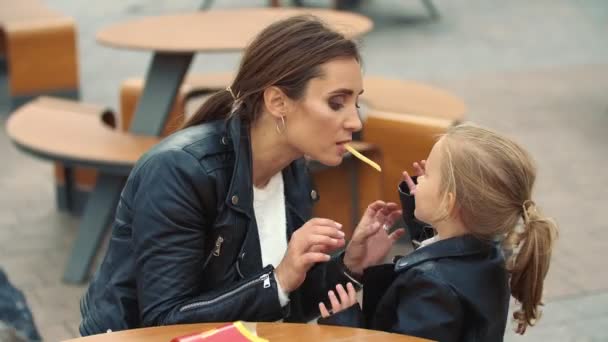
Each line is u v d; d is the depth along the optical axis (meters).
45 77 8.12
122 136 5.11
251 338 1.85
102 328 2.27
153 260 2.16
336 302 2.24
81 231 5.09
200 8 12.26
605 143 7.32
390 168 5.01
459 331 2.23
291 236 2.36
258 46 2.21
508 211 2.21
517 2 12.70
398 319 2.22
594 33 11.04
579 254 5.30
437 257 2.24
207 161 2.21
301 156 2.34
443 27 11.45
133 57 10.09
